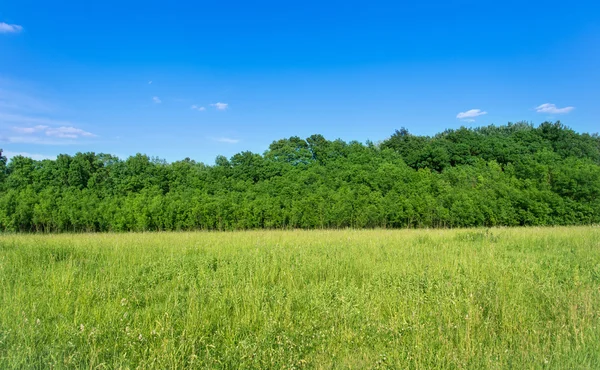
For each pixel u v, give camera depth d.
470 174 39.34
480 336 5.09
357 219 32.22
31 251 10.52
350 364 4.25
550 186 35.25
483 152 45.91
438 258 10.29
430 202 33.03
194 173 40.25
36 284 7.48
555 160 42.25
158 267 9.22
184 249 12.16
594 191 33.06
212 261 9.94
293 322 5.64
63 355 4.39
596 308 5.89
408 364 4.24
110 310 5.90
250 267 8.53
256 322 5.64
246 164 41.66
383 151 46.69
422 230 23.98
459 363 4.17
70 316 5.74
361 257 10.55
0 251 10.73
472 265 9.02
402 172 38.62
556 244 13.77
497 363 4.19
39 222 30.45
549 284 7.11
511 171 40.03
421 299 6.39
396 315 5.65
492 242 14.31
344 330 5.18
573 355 4.41
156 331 5.01
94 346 4.55
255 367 4.21
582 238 15.16
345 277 8.27
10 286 6.97
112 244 13.41
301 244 13.90
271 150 47.53
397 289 7.07
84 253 11.14
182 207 31.34
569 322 5.33
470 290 6.77
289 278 8.02
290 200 33.66
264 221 32.28
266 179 40.94
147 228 30.67
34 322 5.21
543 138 49.12
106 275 8.12
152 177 38.19
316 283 7.77
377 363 4.25
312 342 4.86
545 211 32.44
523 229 21.67
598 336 4.90
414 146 49.72
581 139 49.12
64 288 6.90
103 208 31.44
